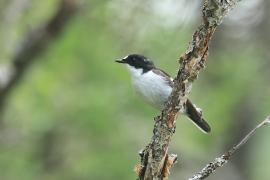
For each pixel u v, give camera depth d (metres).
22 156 15.74
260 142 18.95
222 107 16.42
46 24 14.19
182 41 15.05
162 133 5.53
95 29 15.34
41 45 14.19
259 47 17.23
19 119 15.70
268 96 16.75
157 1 14.74
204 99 16.45
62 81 15.74
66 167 15.84
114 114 15.33
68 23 14.80
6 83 13.98
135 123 15.59
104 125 15.29
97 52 15.48
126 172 15.19
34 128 15.67
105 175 15.25
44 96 15.63
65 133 15.74
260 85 16.67
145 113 15.32
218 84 16.72
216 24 5.31
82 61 15.62
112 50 15.37
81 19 15.09
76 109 15.43
